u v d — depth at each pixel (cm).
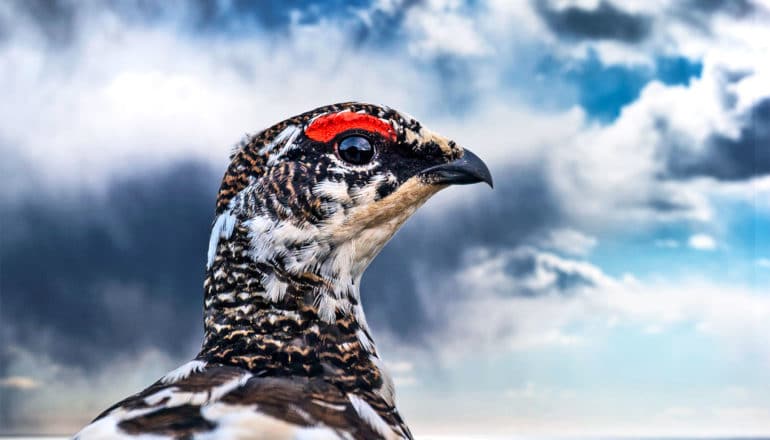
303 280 54
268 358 53
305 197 54
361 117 54
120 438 48
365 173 54
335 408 51
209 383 51
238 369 52
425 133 55
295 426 49
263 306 53
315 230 54
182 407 49
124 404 50
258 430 49
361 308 55
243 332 53
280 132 54
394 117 55
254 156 54
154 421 49
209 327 54
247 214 54
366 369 53
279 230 54
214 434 48
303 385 51
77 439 49
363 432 50
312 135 54
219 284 54
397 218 55
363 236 55
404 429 53
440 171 55
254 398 50
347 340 54
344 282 54
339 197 54
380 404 53
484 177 55
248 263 54
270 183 54
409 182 55
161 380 52
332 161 54
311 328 53
